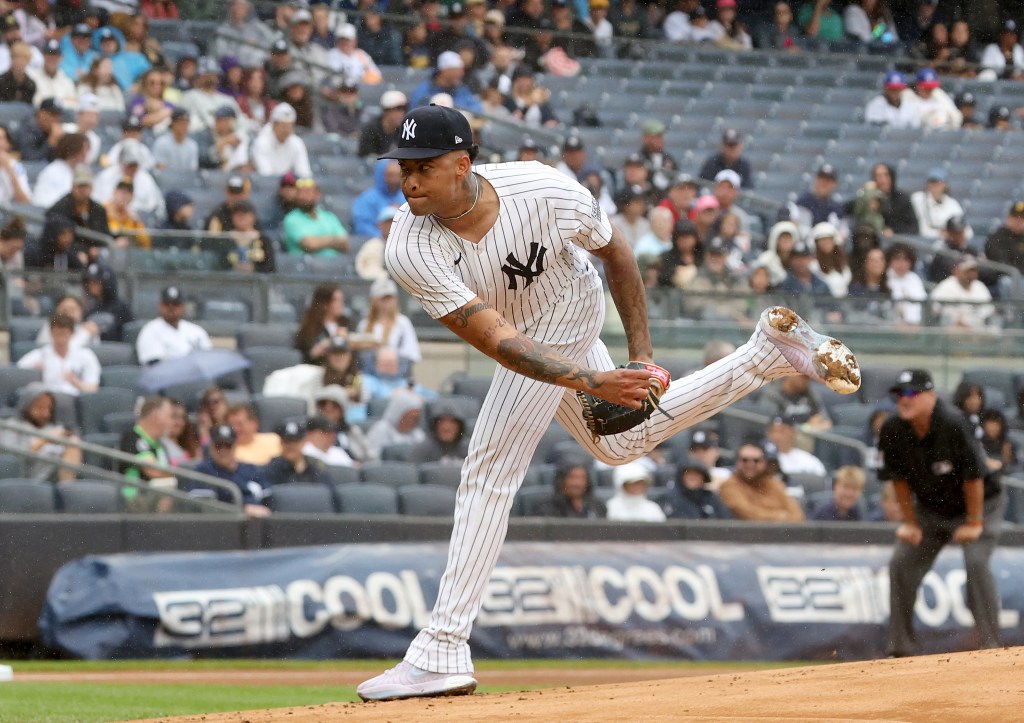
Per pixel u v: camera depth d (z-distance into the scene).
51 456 24.77
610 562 25.86
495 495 11.59
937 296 38.41
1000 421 30.83
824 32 54.28
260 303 31.91
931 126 51.25
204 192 35.75
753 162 46.56
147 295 31.27
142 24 39.31
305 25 42.62
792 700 9.02
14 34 37.53
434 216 10.68
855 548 27.44
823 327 34.41
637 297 11.51
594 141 44.59
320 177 38.66
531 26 48.78
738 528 27.58
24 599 23.70
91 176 31.56
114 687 19.95
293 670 22.94
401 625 24.56
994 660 10.16
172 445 26.55
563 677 22.94
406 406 29.14
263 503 25.91
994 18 55.94
